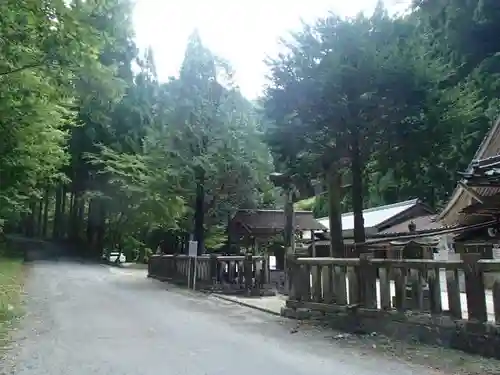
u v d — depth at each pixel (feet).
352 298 28.25
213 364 19.88
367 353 21.99
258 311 37.45
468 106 42.86
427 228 62.95
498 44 69.00
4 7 21.75
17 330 27.81
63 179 75.61
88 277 71.61
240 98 69.26
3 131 34.63
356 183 41.39
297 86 38.19
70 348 23.03
